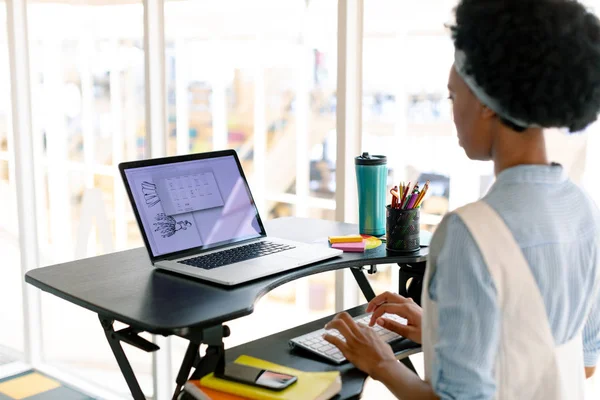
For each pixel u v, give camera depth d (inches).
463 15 39.7
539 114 37.9
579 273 41.2
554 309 39.7
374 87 87.7
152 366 111.3
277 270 64.0
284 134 103.3
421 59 83.4
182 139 112.3
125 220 121.6
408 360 76.2
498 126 40.7
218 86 108.1
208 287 60.8
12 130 126.0
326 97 97.3
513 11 37.5
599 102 39.5
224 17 105.6
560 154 69.8
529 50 37.0
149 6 102.9
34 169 127.7
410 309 58.9
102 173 122.8
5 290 139.6
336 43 89.9
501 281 37.9
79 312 128.2
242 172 77.3
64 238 129.9
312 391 49.2
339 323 50.6
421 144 85.4
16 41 123.1
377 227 77.9
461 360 37.7
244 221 75.3
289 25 99.0
